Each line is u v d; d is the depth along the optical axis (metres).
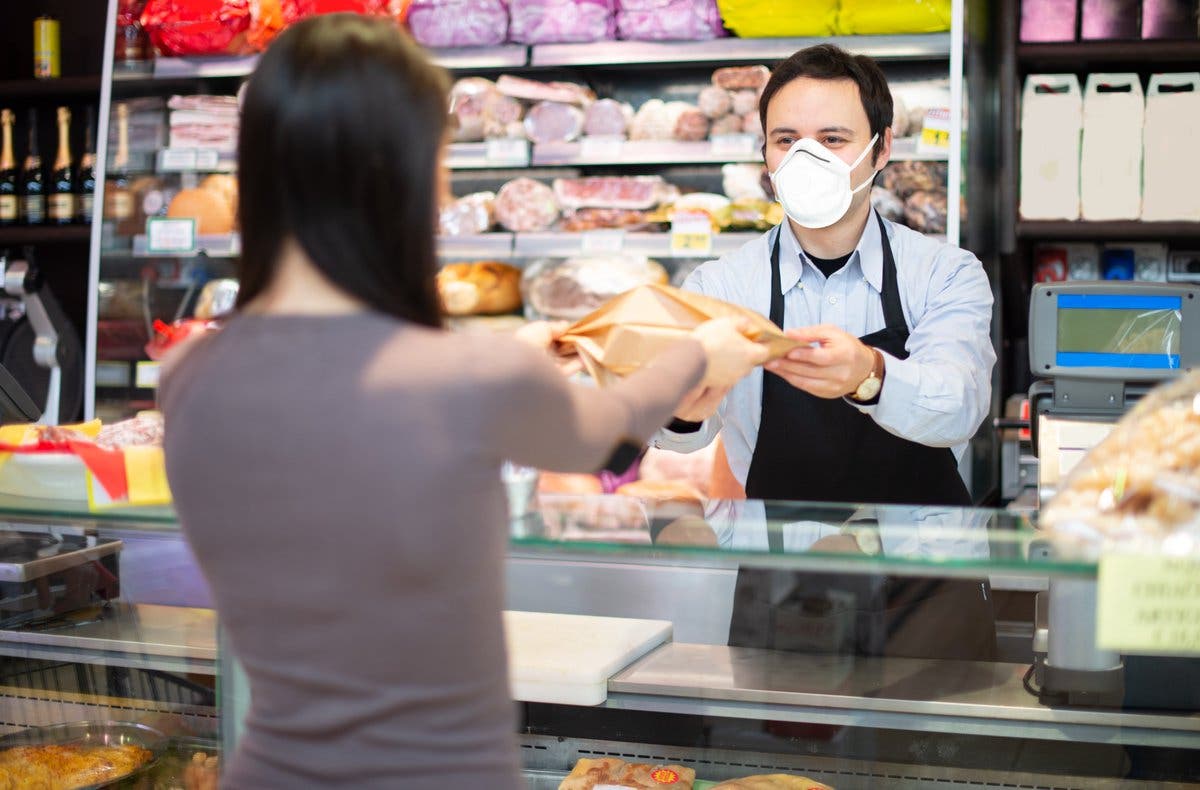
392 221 0.94
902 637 1.42
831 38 3.14
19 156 4.47
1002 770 1.38
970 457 3.16
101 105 3.44
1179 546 1.07
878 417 1.77
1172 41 3.62
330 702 0.95
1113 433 1.19
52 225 4.18
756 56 3.21
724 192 3.57
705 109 3.34
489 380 0.92
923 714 1.40
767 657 1.47
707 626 1.57
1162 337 1.90
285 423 0.93
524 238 3.38
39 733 1.65
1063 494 1.17
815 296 2.18
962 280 2.11
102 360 3.48
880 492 2.09
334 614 0.93
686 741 1.48
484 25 3.39
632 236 3.30
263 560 0.95
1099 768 1.35
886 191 3.15
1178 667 1.33
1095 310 1.92
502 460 0.95
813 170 2.00
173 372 1.01
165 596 1.64
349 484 0.91
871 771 1.43
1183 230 3.62
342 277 0.94
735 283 2.23
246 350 0.96
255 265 0.97
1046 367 1.93
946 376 1.79
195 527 0.98
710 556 1.21
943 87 3.25
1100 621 1.08
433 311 0.99
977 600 1.41
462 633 0.94
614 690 1.50
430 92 0.96
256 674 0.98
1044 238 3.90
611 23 3.37
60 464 1.36
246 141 0.95
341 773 0.94
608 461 1.03
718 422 2.13
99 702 1.63
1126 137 3.64
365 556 0.92
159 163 3.59
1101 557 1.08
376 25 0.97
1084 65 3.82
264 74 0.94
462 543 0.92
